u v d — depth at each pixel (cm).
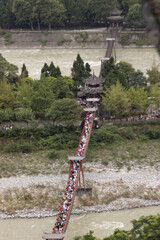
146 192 8806
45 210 8238
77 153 9269
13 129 12062
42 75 13475
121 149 11325
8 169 10362
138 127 12500
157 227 5194
